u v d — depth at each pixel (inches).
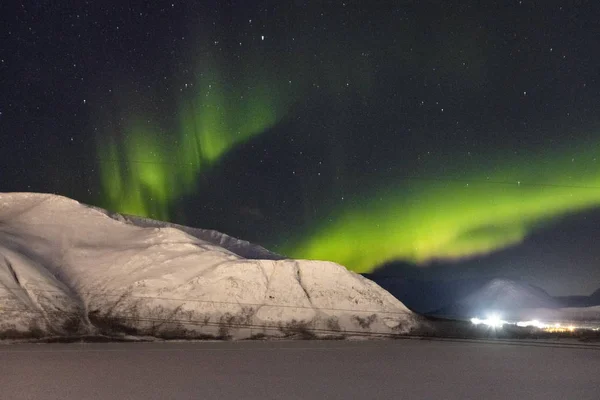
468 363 1123.3
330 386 814.5
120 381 832.3
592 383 876.6
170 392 746.8
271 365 1049.5
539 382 880.3
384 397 735.7
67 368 970.7
